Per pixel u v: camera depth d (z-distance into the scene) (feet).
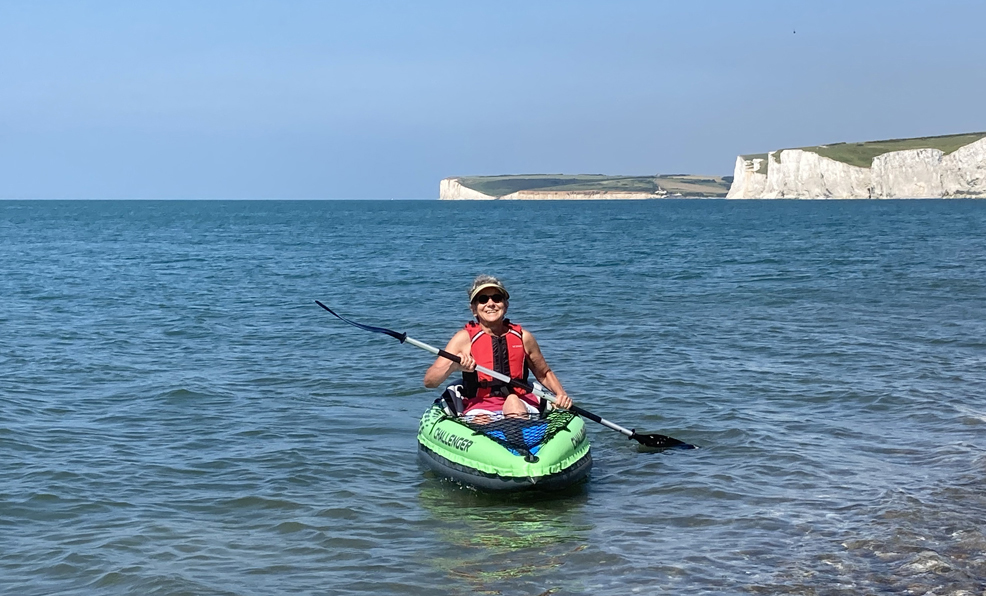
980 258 103.04
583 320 56.44
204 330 52.75
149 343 48.03
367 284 81.76
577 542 20.27
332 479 24.91
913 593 17.47
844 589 17.67
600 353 44.65
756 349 45.27
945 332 49.88
